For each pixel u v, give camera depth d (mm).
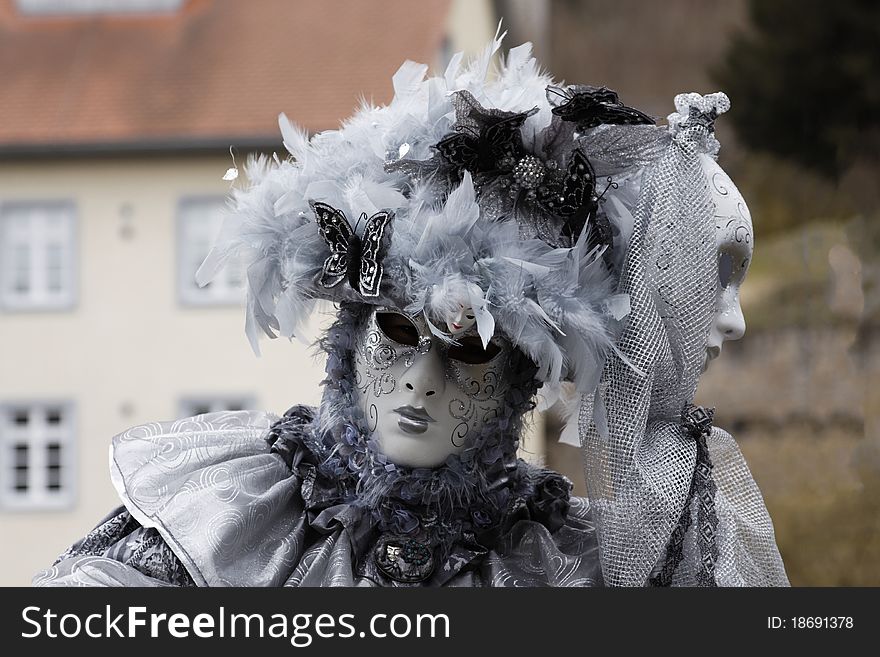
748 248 3627
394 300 3314
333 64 29031
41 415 28469
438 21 29281
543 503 3652
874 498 14891
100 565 3367
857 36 22484
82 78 29766
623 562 3363
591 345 3312
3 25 31234
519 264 3217
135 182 28516
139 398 28016
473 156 3311
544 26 32812
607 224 3432
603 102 3357
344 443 3510
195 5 31094
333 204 3363
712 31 33188
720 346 3656
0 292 28516
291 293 3486
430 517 3482
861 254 20719
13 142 28500
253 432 3752
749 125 23078
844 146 22359
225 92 28844
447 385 3406
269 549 3443
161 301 28219
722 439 3709
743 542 3625
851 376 18234
